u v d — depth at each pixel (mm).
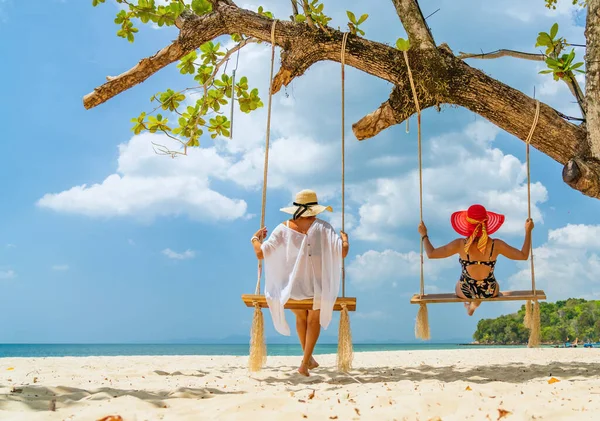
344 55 6473
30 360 8789
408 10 6742
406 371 6395
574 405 3553
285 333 5238
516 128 6488
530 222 5715
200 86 8719
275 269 5293
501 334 121750
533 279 5570
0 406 3570
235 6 7512
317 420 3211
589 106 6266
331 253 5227
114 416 3119
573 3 7047
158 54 7730
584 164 6125
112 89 7863
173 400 3938
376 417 3240
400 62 6684
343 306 5254
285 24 7062
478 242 5555
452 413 3469
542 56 7555
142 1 7789
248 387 4973
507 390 4285
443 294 5789
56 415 3246
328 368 6840
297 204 5371
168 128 8883
